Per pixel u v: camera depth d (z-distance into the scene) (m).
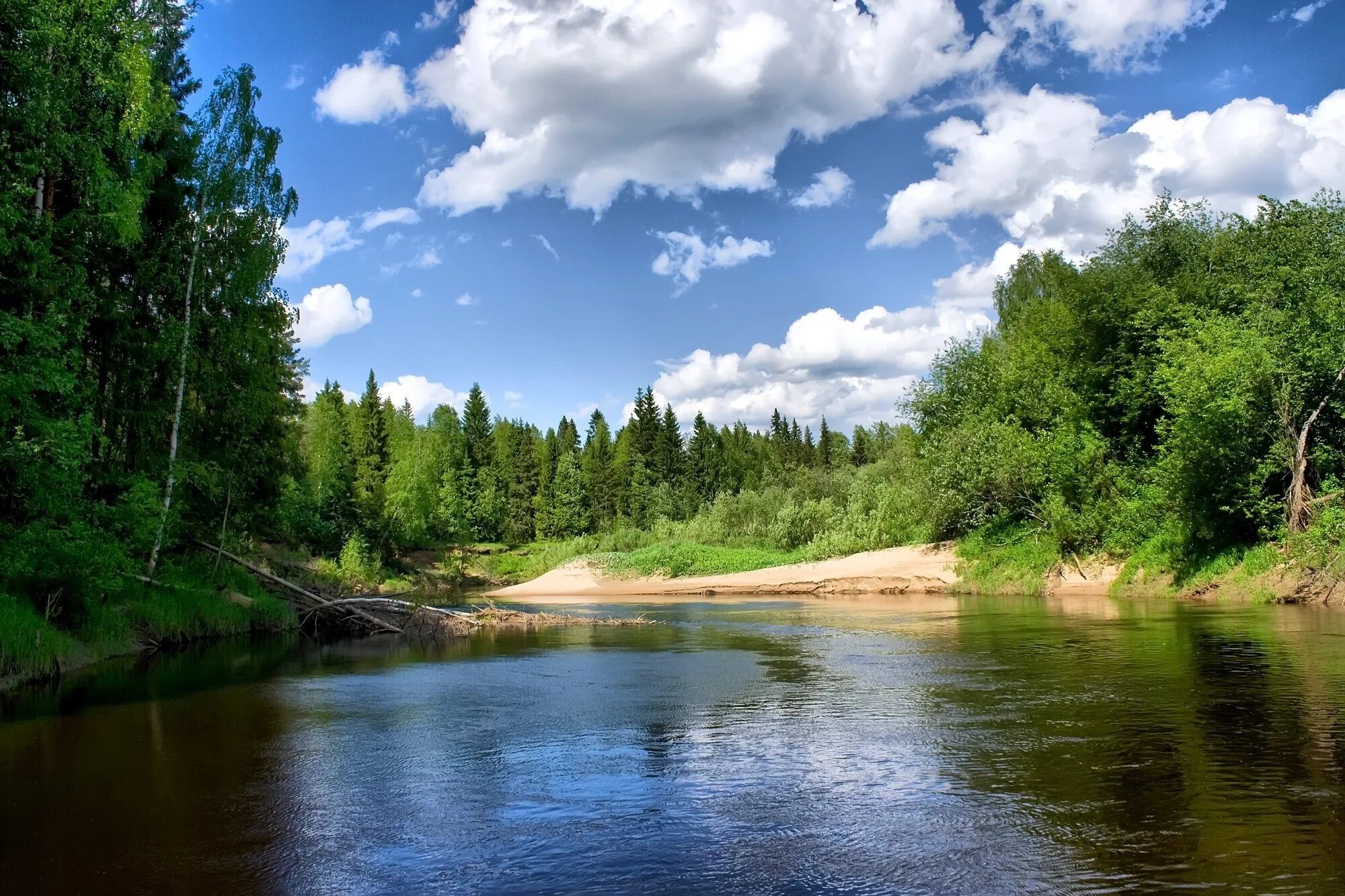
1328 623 16.70
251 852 5.68
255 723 10.12
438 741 8.94
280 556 45.06
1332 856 5.05
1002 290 58.84
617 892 4.89
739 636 19.88
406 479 61.25
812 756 7.88
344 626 25.02
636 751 8.29
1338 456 23.55
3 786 7.36
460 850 5.66
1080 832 5.62
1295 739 7.77
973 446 38.81
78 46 17.55
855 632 19.81
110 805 6.78
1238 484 24.25
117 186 18.72
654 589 47.16
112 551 17.00
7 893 5.02
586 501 107.81
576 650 17.81
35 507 15.77
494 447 114.00
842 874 5.06
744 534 64.62
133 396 23.89
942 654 14.93
